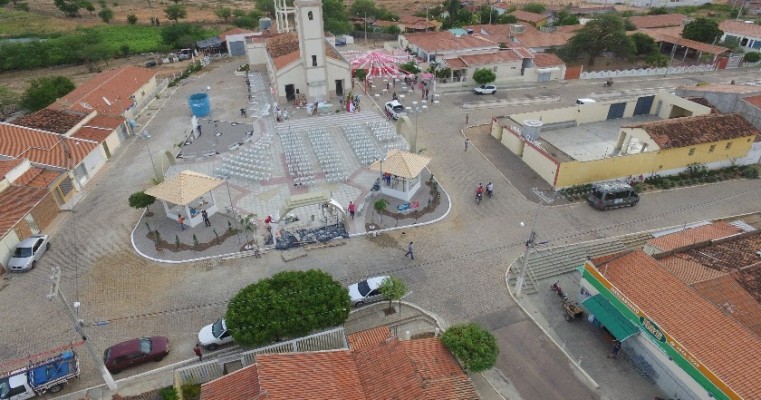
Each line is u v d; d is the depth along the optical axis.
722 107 56.41
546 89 73.31
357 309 31.45
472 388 23.83
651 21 104.44
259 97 69.44
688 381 24.30
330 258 36.09
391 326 30.27
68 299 32.19
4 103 67.12
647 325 25.88
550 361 28.05
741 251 30.69
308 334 27.20
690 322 24.94
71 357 26.48
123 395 25.59
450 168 48.91
